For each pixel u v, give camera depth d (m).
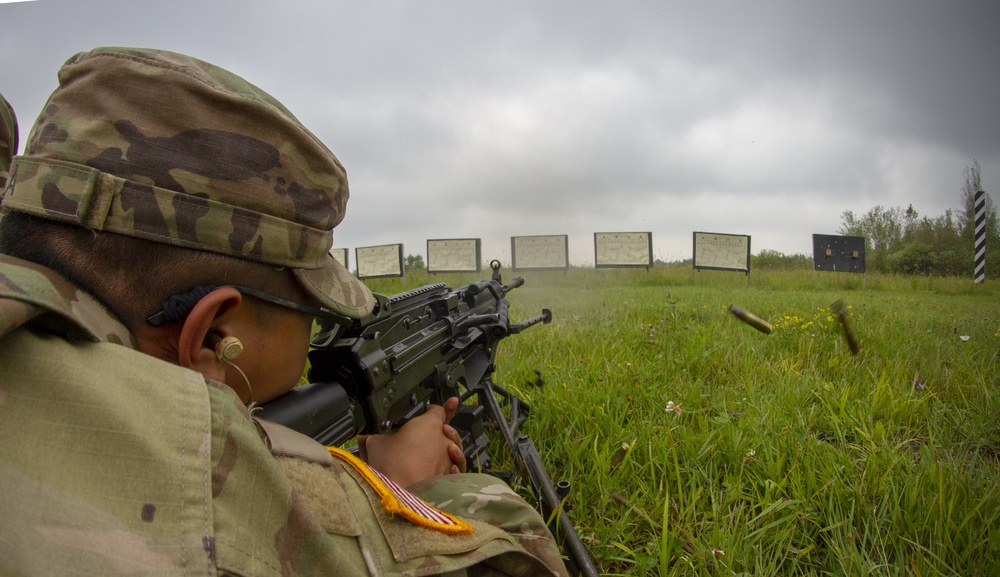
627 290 8.34
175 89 0.83
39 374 0.60
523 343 4.23
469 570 0.93
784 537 1.79
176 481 0.62
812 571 1.73
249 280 0.93
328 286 1.07
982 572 1.65
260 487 0.70
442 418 1.82
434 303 2.11
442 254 15.24
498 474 2.14
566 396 2.90
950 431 2.68
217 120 0.86
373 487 0.89
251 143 0.89
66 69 0.84
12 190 0.81
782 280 8.67
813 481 2.06
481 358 2.51
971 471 2.13
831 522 1.90
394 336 1.80
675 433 2.49
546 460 2.40
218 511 0.64
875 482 2.07
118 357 0.68
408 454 1.61
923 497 1.94
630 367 3.29
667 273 10.78
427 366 1.98
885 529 1.89
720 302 5.89
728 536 1.76
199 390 0.71
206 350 0.89
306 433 1.32
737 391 3.04
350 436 1.50
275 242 0.93
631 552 1.75
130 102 0.82
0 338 0.60
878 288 7.71
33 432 0.58
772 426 2.52
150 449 0.62
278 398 1.29
